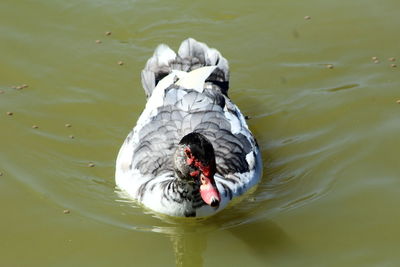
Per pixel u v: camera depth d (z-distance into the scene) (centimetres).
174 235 934
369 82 1195
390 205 969
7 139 1079
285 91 1185
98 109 1147
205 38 1283
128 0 1348
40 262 878
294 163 1052
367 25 1320
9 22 1298
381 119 1122
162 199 933
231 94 1179
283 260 888
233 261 891
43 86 1182
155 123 979
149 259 889
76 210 966
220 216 962
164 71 1107
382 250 896
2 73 1199
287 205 977
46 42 1263
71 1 1343
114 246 909
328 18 1336
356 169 1035
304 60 1245
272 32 1301
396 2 1373
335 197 988
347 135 1096
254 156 989
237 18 1327
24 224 939
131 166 972
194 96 989
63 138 1090
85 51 1248
